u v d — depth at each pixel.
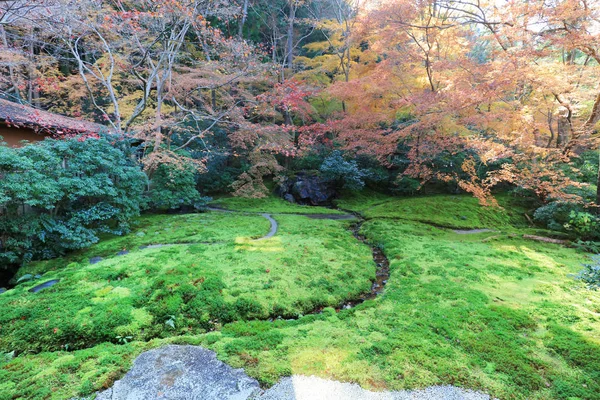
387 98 11.00
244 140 12.00
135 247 5.67
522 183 7.74
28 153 4.89
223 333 3.02
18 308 3.26
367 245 6.68
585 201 7.03
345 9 15.30
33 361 2.50
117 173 6.29
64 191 5.37
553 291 4.02
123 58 9.34
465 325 3.11
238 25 13.14
